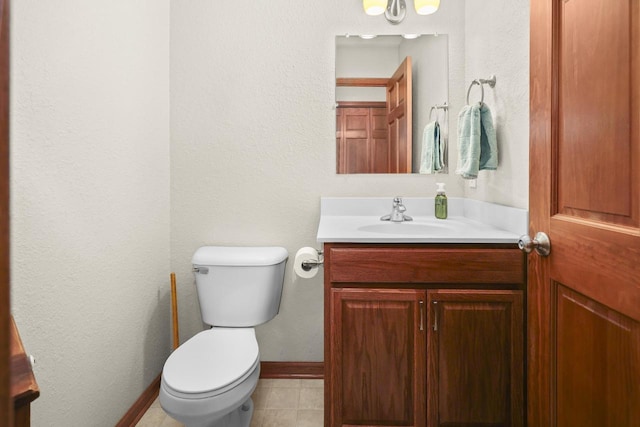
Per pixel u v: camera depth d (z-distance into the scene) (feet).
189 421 4.19
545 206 3.64
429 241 4.61
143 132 5.84
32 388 1.88
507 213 5.01
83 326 4.44
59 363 4.06
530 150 3.93
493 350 4.58
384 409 4.69
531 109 3.90
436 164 6.78
